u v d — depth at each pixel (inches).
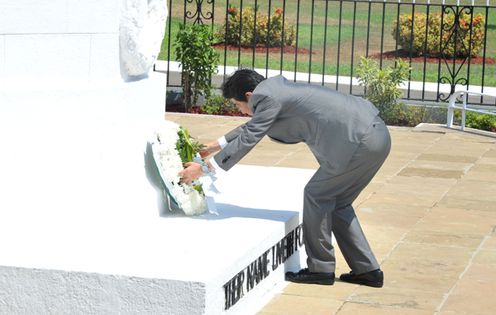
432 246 298.5
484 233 316.2
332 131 239.9
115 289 204.1
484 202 361.7
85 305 205.8
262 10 967.6
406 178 400.5
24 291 207.8
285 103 240.1
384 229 318.0
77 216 241.1
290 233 262.7
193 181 256.8
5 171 232.1
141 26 263.3
